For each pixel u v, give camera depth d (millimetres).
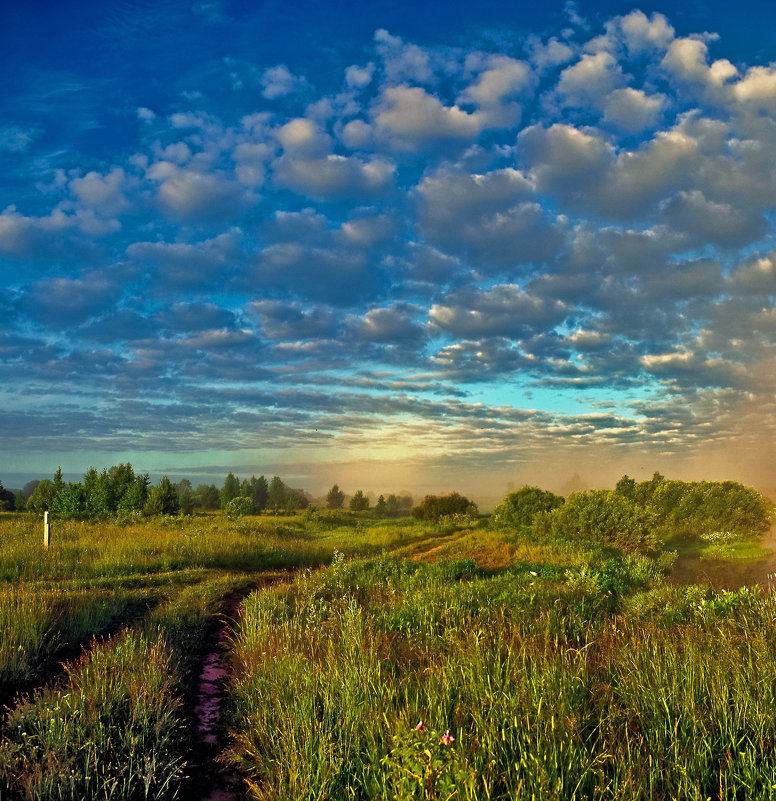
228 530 26672
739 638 6254
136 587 14156
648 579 12977
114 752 4691
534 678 4781
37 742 4699
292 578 16203
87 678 5883
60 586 13922
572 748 3695
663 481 28859
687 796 3379
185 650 8164
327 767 4105
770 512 23703
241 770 4703
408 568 15281
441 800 3211
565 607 8977
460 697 4809
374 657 6016
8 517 34969
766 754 3832
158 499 38156
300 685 5559
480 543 24656
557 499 30297
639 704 4617
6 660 6594
